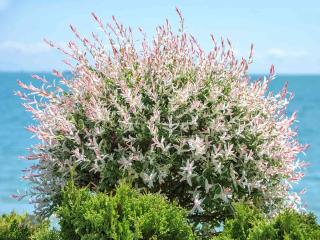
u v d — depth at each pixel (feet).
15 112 272.72
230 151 22.16
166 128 22.45
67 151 23.62
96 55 24.56
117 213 18.30
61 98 24.25
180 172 21.99
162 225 18.20
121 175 22.21
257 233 17.20
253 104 23.93
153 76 24.02
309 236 16.79
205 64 24.22
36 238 20.08
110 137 23.29
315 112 285.84
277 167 23.80
